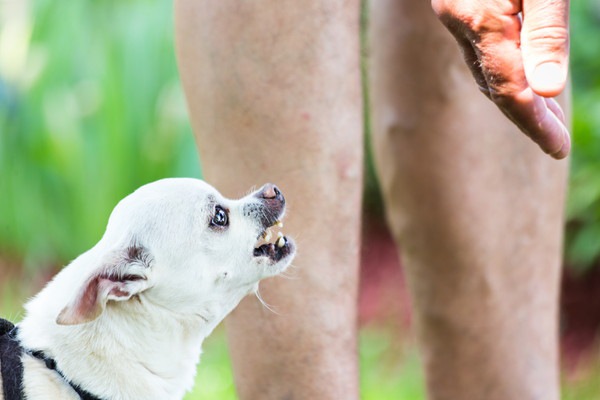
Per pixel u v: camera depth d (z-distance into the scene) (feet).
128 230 12.93
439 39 14.58
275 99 12.19
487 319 15.07
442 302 15.21
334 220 12.48
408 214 15.19
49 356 12.54
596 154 23.40
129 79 25.46
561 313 24.21
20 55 27.07
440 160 14.80
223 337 24.38
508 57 9.99
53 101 26.11
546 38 9.67
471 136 14.73
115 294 12.47
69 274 13.04
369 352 23.65
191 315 13.19
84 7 26.00
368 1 15.24
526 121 10.28
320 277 12.47
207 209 12.93
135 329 12.86
